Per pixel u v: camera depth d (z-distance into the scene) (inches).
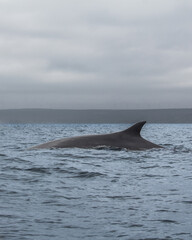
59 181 438.6
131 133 821.9
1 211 292.4
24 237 235.1
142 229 254.4
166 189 390.9
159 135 2356.1
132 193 367.9
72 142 794.2
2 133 2466.8
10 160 636.7
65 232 246.5
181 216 285.4
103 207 310.7
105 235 241.9
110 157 681.0
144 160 661.9
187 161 665.6
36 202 325.1
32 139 1621.6
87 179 456.8
